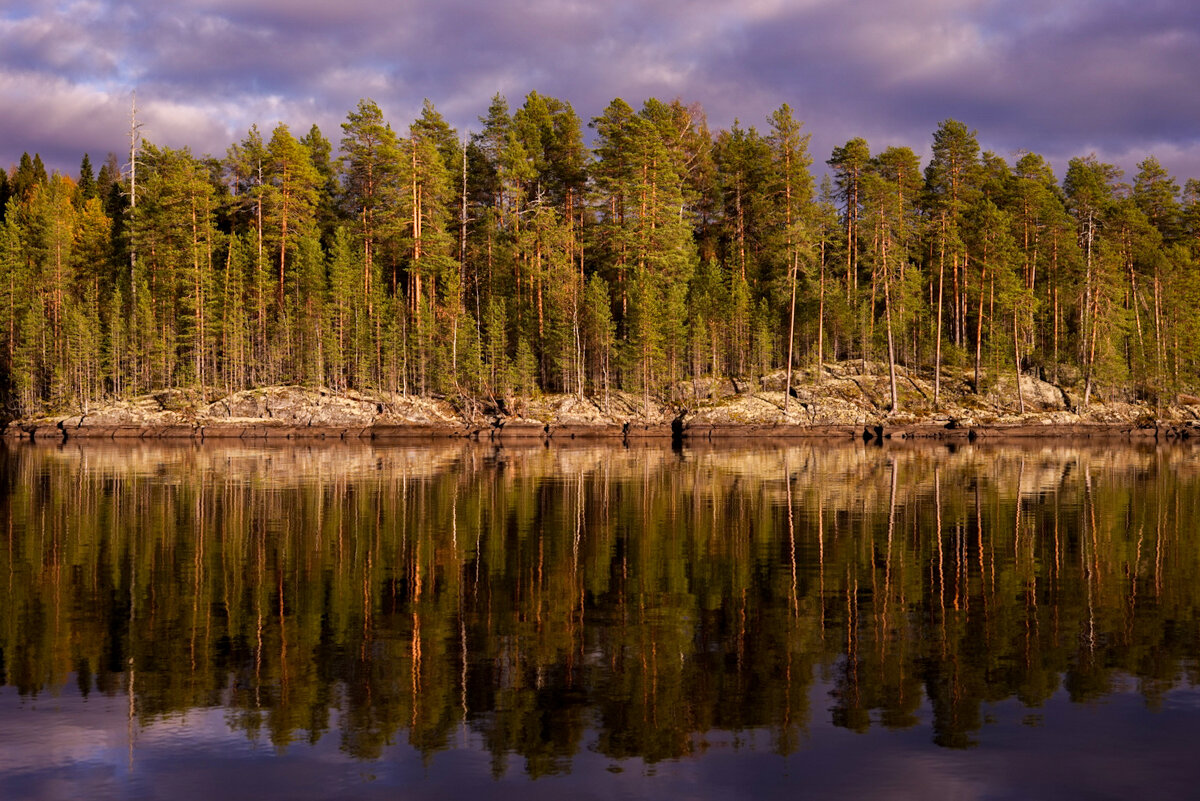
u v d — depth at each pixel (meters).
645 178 81.06
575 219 93.06
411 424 73.50
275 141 83.75
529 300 84.94
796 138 75.81
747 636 13.13
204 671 11.55
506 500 29.61
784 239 75.62
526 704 10.30
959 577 17.27
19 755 8.91
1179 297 82.44
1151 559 19.12
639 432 73.62
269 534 22.55
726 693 10.66
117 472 40.41
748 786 8.16
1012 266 81.62
